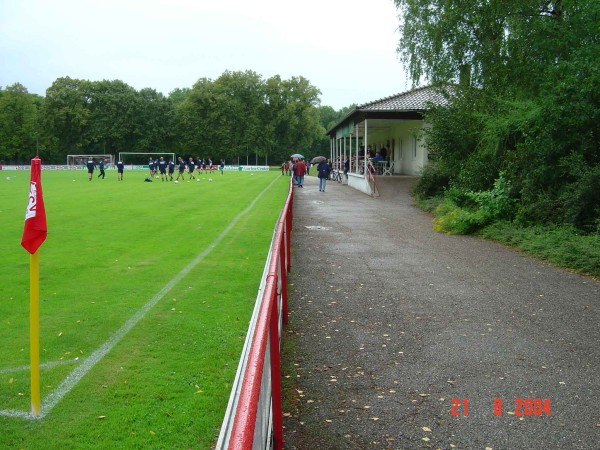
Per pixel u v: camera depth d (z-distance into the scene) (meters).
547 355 5.79
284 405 4.70
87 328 6.79
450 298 8.13
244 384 2.19
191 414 4.56
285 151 94.50
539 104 14.38
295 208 21.73
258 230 15.68
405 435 4.18
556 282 9.07
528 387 5.01
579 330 6.61
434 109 21.78
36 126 88.56
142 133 91.25
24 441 4.15
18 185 35.81
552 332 6.54
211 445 4.09
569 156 13.34
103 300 8.10
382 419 4.43
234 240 13.86
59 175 53.53
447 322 6.97
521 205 14.29
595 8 12.90
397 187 28.45
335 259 11.25
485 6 17.56
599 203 11.81
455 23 18.59
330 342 6.26
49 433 4.27
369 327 6.80
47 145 88.94
